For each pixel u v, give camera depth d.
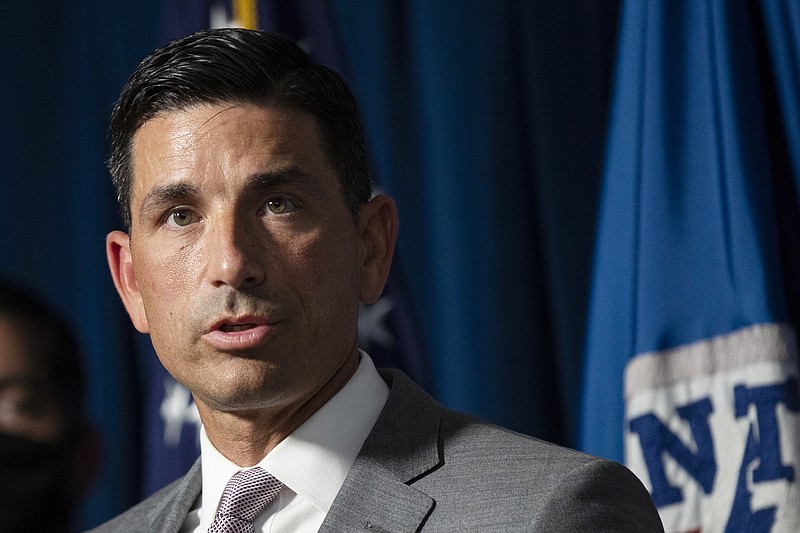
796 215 5.70
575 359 6.79
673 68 5.77
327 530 3.27
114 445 7.86
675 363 5.48
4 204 8.42
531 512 3.11
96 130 8.35
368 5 7.50
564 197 6.88
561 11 7.03
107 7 8.45
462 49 7.19
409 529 3.22
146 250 3.38
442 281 7.06
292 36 7.36
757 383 5.27
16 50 8.55
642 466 5.45
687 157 5.67
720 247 5.48
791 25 5.78
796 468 5.18
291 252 3.29
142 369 8.05
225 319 3.22
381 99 7.37
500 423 6.88
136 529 4.04
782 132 5.80
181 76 3.36
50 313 4.78
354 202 3.54
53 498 4.63
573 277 6.82
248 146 3.29
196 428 7.01
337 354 3.41
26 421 4.58
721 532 5.26
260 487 3.42
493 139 7.07
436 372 7.07
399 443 3.47
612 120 6.10
